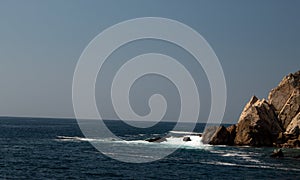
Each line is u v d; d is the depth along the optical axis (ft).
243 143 293.64
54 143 301.02
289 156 235.40
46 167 182.50
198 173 174.50
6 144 288.71
